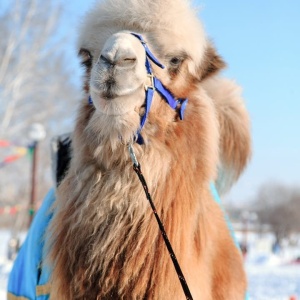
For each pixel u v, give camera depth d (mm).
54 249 3459
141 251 3324
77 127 3641
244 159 4859
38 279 4004
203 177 3602
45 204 4250
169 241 3352
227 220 4602
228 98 4770
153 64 3541
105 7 3697
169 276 3322
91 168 3459
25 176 28438
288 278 18516
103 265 3324
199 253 3590
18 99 22984
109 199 3363
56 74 24109
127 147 3400
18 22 22203
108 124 3383
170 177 3434
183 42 3672
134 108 3402
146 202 3359
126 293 3334
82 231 3377
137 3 3617
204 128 3707
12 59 22578
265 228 89562
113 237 3326
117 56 3240
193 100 3727
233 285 4047
